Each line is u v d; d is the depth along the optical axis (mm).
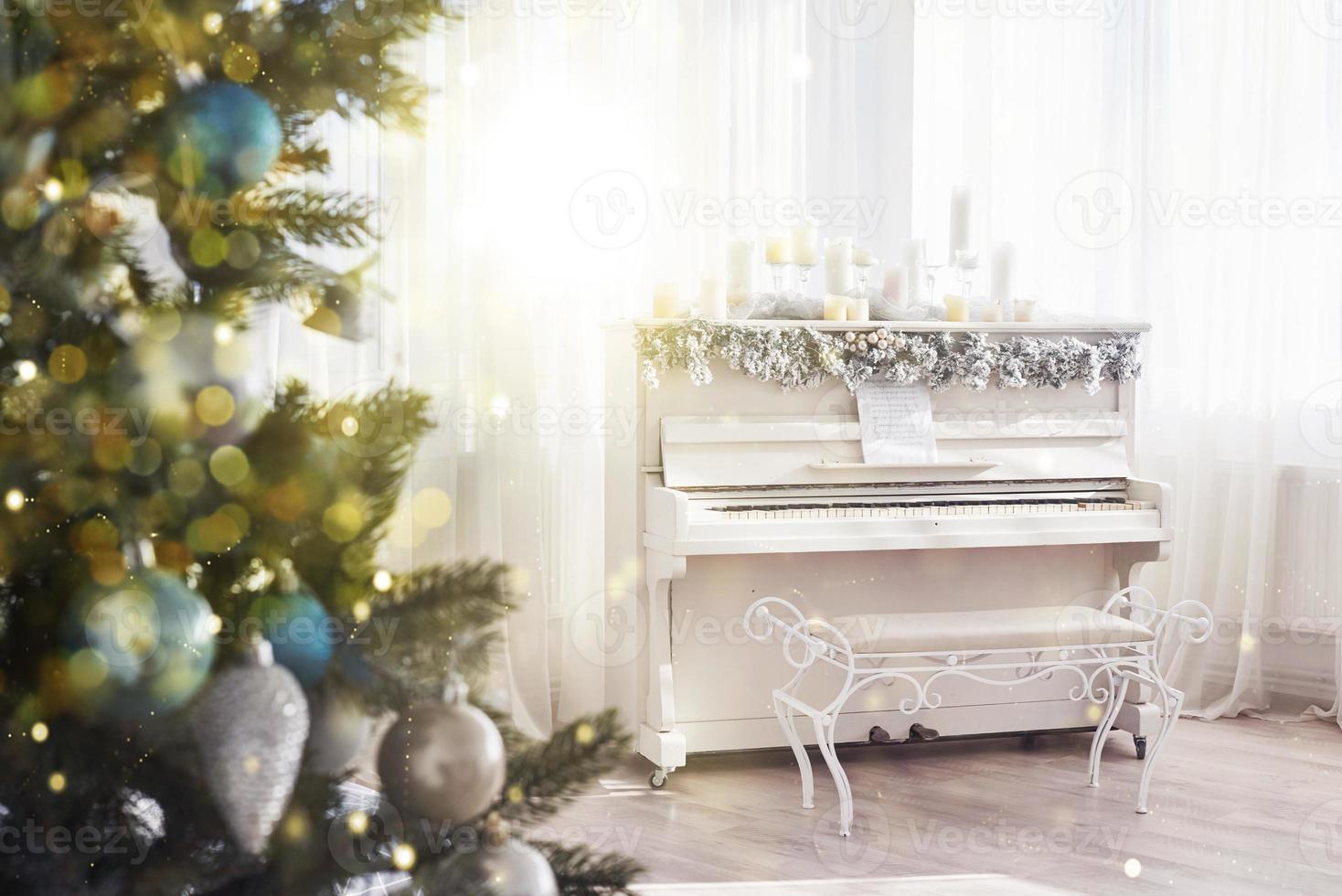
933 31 4047
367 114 1140
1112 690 3422
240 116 963
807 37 3930
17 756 968
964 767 3234
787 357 3168
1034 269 4051
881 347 3242
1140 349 3936
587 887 1180
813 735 3281
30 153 920
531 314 3504
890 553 3311
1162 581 3959
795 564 3244
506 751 1146
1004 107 4047
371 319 1132
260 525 1026
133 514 952
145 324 975
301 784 1052
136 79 991
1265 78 3787
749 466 3143
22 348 962
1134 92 3939
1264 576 3826
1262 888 2410
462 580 1089
